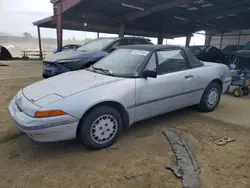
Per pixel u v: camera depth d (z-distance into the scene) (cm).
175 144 276
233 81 527
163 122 355
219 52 1102
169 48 338
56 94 246
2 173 218
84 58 545
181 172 218
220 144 279
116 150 264
